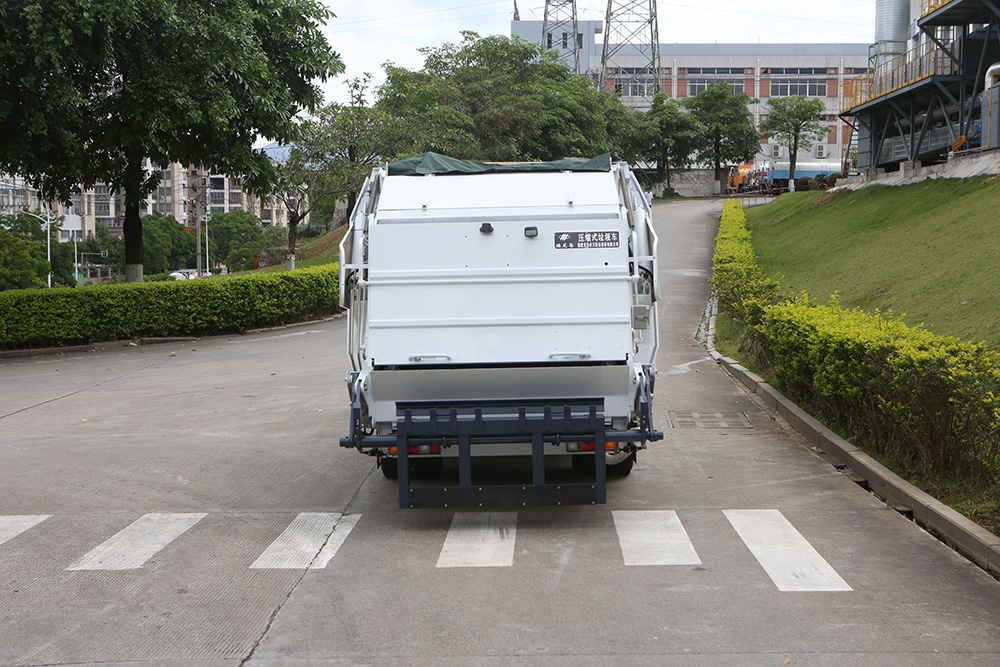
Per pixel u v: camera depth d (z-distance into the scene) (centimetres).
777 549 678
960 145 3022
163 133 2220
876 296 1798
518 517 786
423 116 4119
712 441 1068
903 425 847
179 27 1970
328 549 700
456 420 738
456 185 806
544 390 768
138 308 2266
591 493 738
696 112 8156
